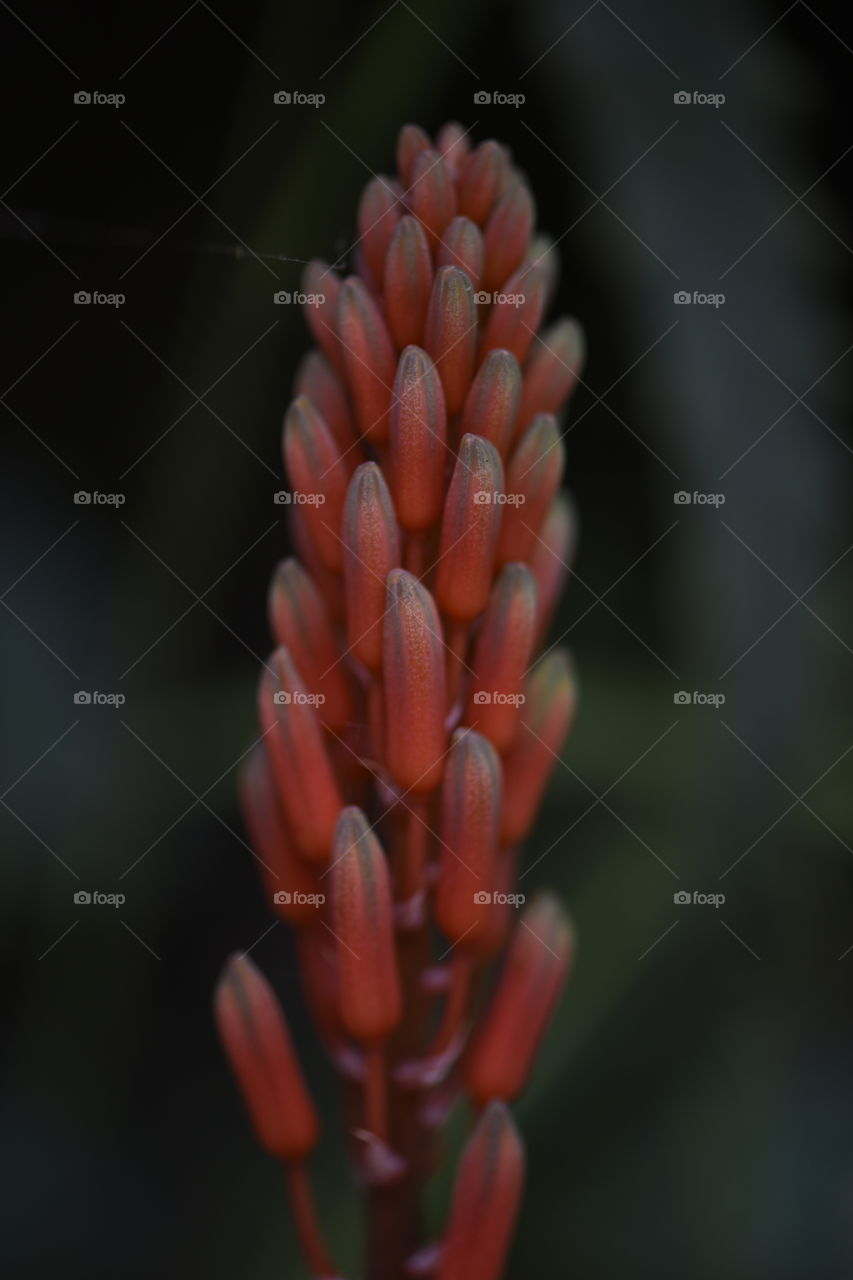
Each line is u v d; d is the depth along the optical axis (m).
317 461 0.31
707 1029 0.43
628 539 0.47
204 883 0.49
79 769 0.44
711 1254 0.43
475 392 0.30
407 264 0.30
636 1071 0.44
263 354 0.43
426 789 0.31
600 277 0.41
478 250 0.31
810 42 0.41
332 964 0.32
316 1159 0.42
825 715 0.38
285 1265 0.40
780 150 0.40
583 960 0.43
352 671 0.32
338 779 0.32
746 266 0.39
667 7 0.40
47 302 0.46
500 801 0.31
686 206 0.39
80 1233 0.45
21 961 0.44
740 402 0.38
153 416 0.47
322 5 0.42
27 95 0.45
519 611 0.31
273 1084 0.32
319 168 0.42
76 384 0.47
